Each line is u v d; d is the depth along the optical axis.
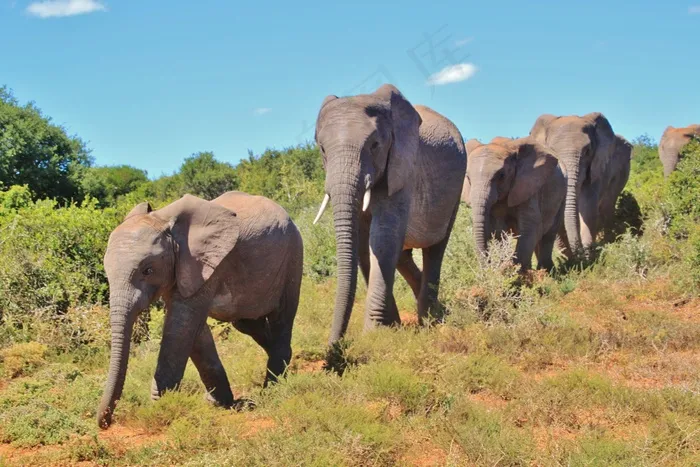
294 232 9.72
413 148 11.50
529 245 16.61
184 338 8.35
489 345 10.69
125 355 7.77
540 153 16.39
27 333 11.29
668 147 28.28
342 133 10.52
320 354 10.75
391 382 8.14
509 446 6.78
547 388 8.52
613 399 8.17
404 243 12.93
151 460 6.90
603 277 16.17
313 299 14.41
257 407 8.39
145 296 7.98
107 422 7.81
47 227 13.18
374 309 11.37
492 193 15.84
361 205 10.65
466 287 13.52
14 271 11.98
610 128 22.30
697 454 6.67
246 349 11.07
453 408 7.81
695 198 18.31
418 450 7.00
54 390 9.05
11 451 7.27
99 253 13.25
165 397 7.91
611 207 24.47
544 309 11.96
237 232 8.52
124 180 43.78
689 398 8.07
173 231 8.26
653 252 16.89
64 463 6.91
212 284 8.56
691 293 13.93
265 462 6.52
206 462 6.53
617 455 6.64
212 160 36.00
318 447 6.66
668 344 10.77
